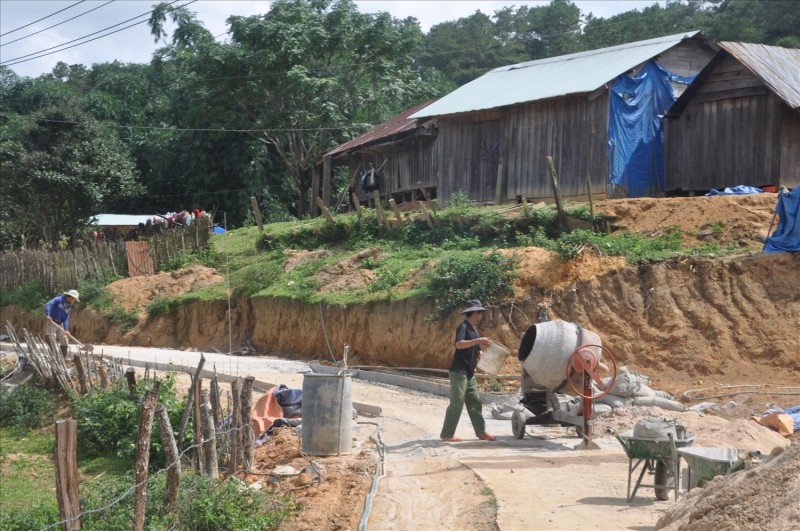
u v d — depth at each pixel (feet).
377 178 131.64
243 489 38.32
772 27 205.05
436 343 76.84
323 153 149.18
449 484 38.86
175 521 35.09
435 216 97.66
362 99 166.40
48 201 143.64
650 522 31.07
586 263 73.36
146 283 119.85
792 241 69.05
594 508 33.22
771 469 24.45
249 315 102.89
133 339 111.04
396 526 33.99
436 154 119.75
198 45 161.07
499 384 68.39
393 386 73.56
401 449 47.70
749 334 65.72
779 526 22.12
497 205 98.48
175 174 181.68
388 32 162.20
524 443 47.83
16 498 52.90
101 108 198.18
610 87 90.48
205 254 122.01
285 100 159.53
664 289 69.82
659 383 64.54
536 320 71.82
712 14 247.29
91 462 58.95
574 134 93.35
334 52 159.84
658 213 79.46
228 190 165.48
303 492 39.60
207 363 84.53
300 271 103.71
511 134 99.66
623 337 68.85
